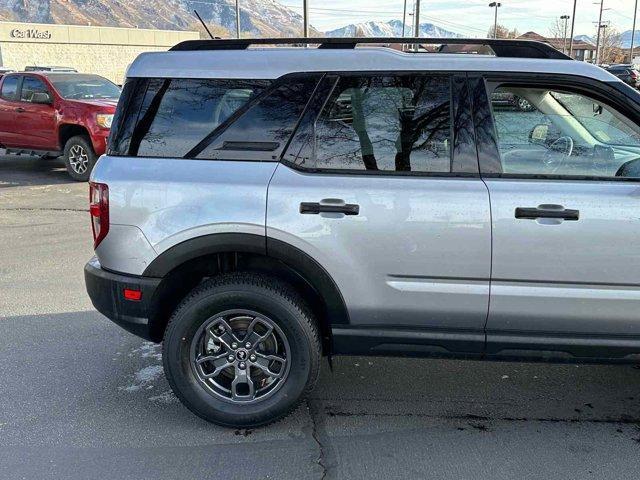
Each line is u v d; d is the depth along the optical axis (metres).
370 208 3.03
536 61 3.11
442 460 3.07
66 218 8.36
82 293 5.49
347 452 3.14
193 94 3.21
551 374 4.00
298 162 3.13
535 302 3.05
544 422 3.43
